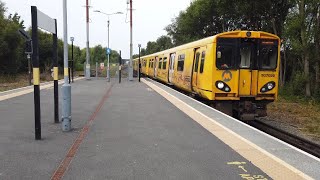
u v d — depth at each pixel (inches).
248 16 1369.3
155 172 235.8
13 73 1781.5
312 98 1067.9
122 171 237.5
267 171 238.5
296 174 232.1
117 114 483.8
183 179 222.5
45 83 1130.0
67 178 223.0
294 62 1369.3
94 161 260.2
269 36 542.6
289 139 507.2
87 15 1405.0
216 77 538.9
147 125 403.5
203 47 600.4
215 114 486.6
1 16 1820.9
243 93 543.5
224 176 228.5
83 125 401.1
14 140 324.5
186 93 857.5
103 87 971.9
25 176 226.2
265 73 545.6
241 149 297.0
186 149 296.5
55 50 414.0
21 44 1815.9
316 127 629.6
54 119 417.4
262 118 708.0
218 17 1654.8
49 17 378.0
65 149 293.6
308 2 1106.7
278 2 1246.3
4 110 517.0
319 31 1119.0
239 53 540.7
